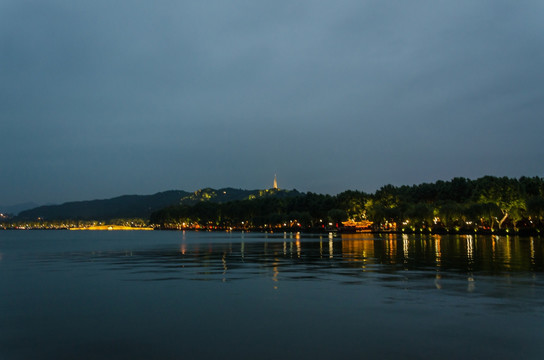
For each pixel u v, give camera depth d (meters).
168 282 25.06
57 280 26.42
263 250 59.19
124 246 77.62
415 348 12.06
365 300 18.78
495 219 140.50
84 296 20.42
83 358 11.52
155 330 14.16
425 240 94.75
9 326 14.80
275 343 12.63
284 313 16.41
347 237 130.00
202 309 17.25
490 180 164.50
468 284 23.02
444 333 13.48
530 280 24.38
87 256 48.94
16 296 20.53
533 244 71.00
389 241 90.94
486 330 13.77
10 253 56.03
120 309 17.39
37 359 11.48
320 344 12.49
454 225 168.25
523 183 157.50
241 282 24.83
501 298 18.92
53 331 14.15
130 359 11.41
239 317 15.84
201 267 34.12
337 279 25.78
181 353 11.84
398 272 29.05
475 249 56.47
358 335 13.36
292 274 28.62
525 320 14.99
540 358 11.26
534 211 123.12
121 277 27.69
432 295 19.80
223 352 11.89
